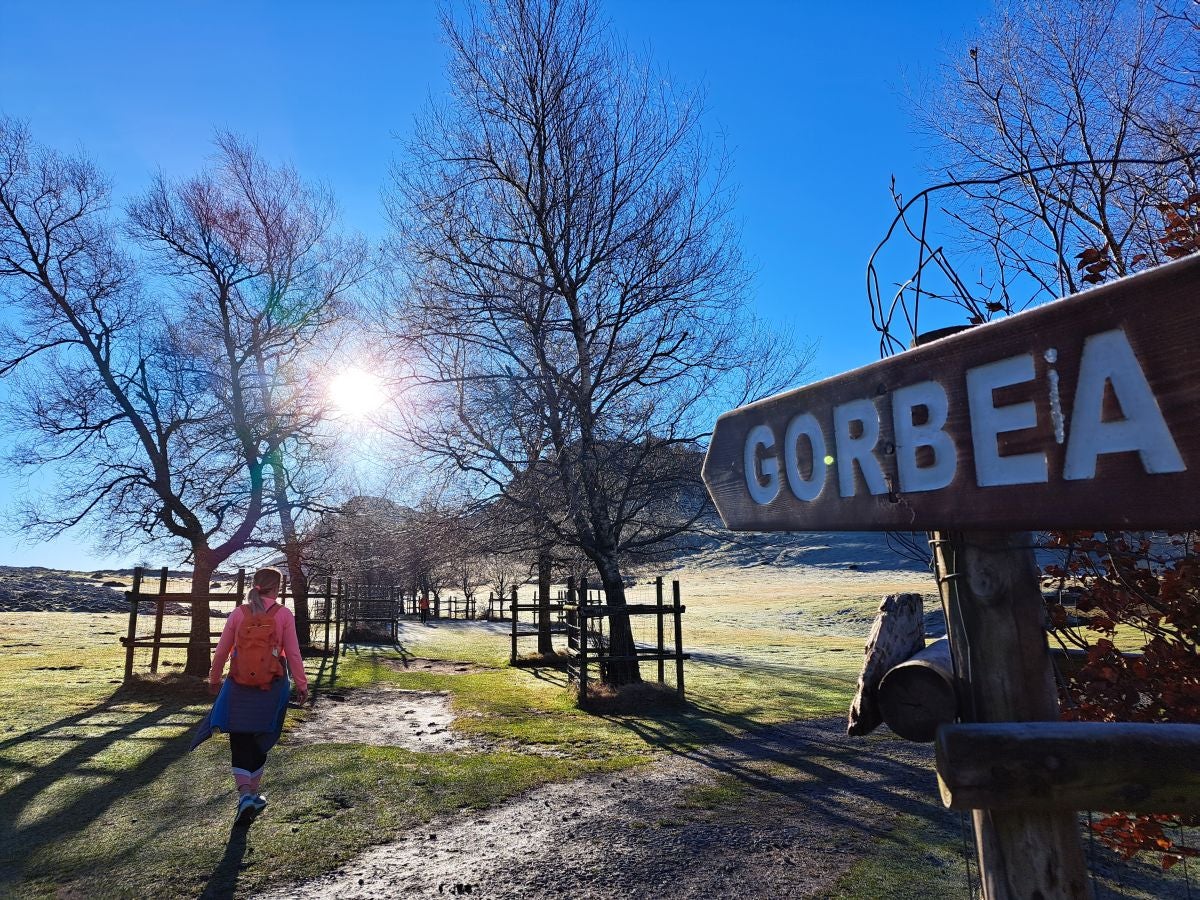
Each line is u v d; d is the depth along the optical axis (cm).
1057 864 154
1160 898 463
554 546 1368
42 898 442
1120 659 284
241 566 1420
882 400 159
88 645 1762
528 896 465
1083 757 142
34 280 1255
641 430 1305
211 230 1377
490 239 1330
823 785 730
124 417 1283
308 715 1030
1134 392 114
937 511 145
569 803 659
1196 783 137
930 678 179
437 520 1299
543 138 1329
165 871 484
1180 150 418
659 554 1454
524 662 1698
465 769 756
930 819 623
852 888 480
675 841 566
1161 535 302
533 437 1282
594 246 1326
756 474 197
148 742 809
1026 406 130
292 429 1427
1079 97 512
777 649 2273
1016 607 167
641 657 1234
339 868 500
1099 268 329
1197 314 107
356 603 2355
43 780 668
